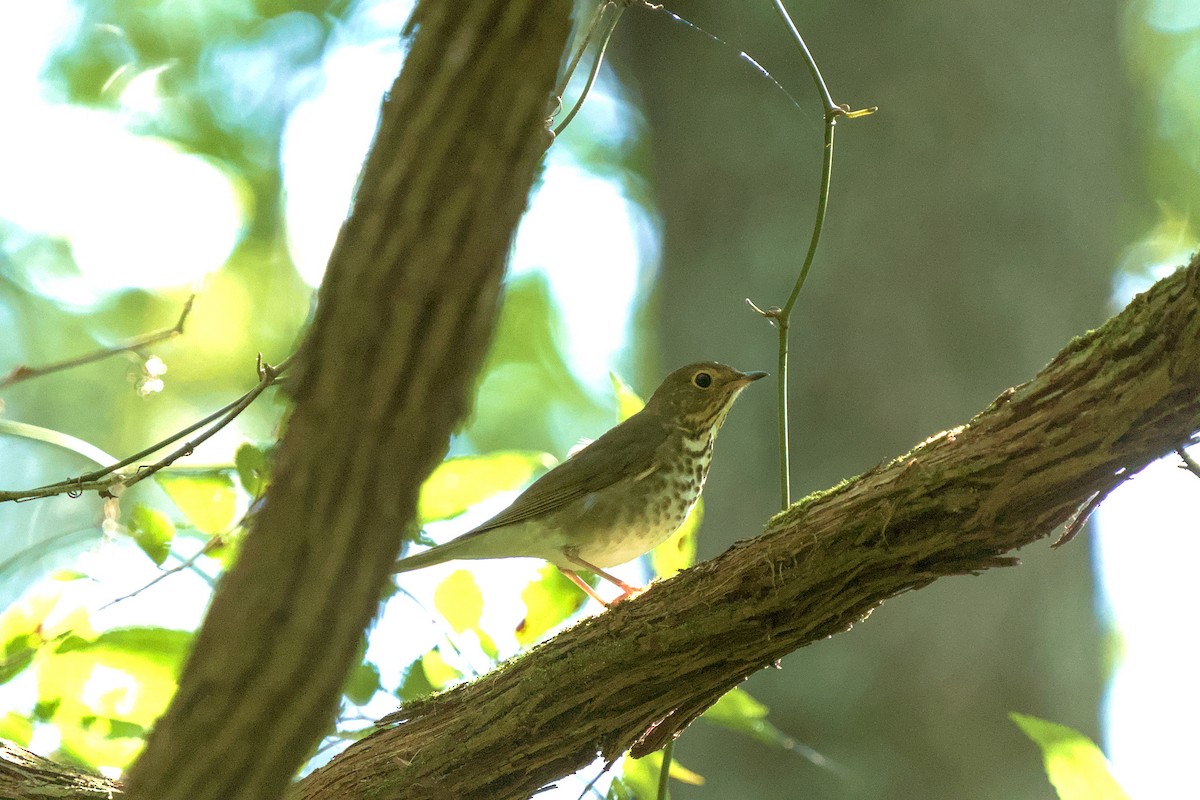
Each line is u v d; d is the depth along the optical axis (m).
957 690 11.46
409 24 3.36
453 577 8.37
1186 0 23.66
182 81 21.78
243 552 3.28
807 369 12.38
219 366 22.59
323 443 3.19
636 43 14.60
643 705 6.50
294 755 3.25
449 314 3.16
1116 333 5.34
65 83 21.06
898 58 13.09
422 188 3.16
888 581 5.93
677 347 13.12
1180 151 23.28
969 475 5.55
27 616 8.12
